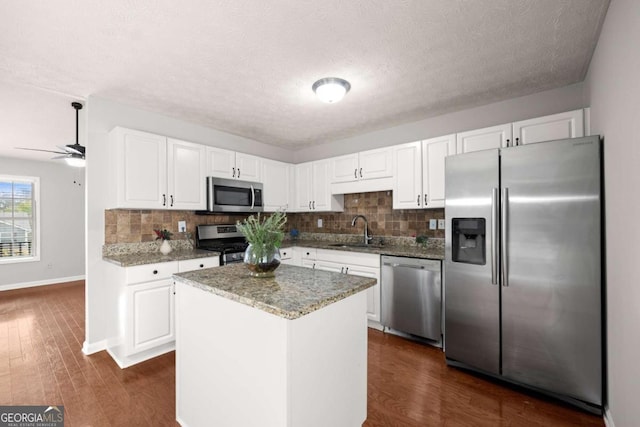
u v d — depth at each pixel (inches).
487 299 80.8
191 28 63.0
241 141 148.5
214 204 120.8
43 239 201.0
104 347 101.5
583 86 88.6
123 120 105.2
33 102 104.2
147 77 85.4
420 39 67.6
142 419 66.2
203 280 60.1
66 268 210.1
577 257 68.1
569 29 64.2
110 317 98.0
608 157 61.5
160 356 96.4
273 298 47.5
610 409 62.4
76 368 88.5
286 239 171.5
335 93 87.1
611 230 60.5
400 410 69.1
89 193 98.4
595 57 71.5
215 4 55.7
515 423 64.7
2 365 90.5
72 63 77.2
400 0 55.1
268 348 46.0
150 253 110.3
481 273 81.9
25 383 80.4
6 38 65.7
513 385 79.4
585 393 67.3
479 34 65.9
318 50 71.8
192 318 61.6
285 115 117.4
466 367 86.5
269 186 148.3
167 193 108.0
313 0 54.8
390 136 133.7
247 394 49.5
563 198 69.7
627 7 47.8
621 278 54.7
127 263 88.3
